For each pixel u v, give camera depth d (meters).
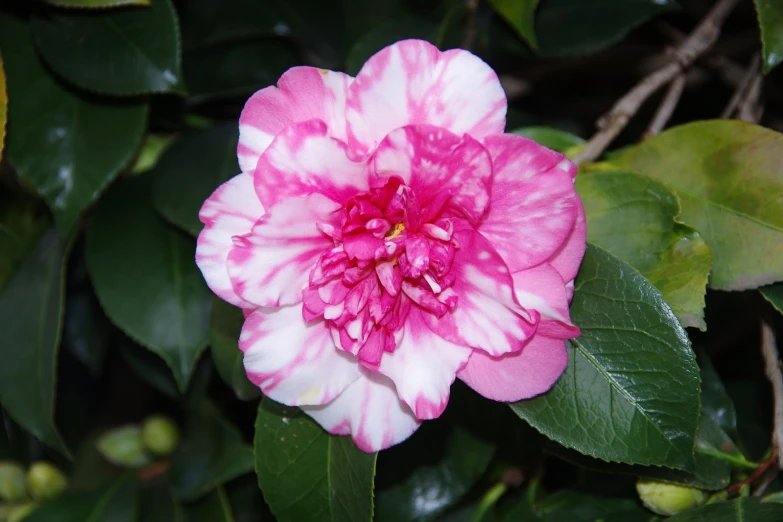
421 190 0.40
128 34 0.48
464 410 0.49
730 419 0.46
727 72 0.54
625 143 0.57
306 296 0.41
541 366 0.41
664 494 0.45
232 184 0.40
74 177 0.49
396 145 0.39
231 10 0.52
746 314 0.55
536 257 0.40
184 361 0.49
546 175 0.40
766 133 0.44
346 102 0.40
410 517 0.49
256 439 0.44
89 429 0.63
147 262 0.50
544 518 0.49
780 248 0.44
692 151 0.45
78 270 0.56
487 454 0.49
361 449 0.42
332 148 0.40
